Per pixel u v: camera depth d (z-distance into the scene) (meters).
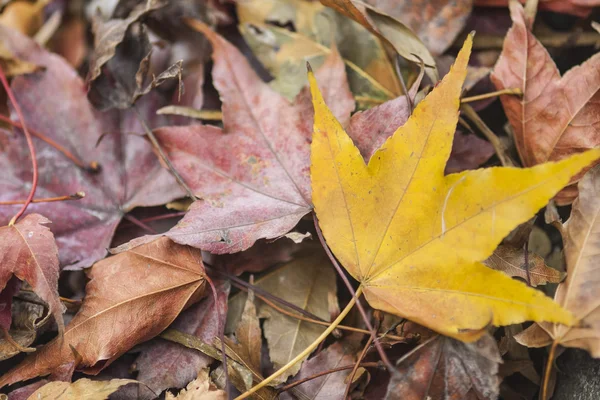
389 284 0.25
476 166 0.29
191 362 0.27
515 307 0.24
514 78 0.28
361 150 0.27
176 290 0.27
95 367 0.27
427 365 0.25
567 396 0.27
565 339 0.25
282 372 0.26
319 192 0.26
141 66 0.29
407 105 0.27
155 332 0.27
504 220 0.24
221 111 0.31
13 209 0.29
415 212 0.25
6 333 0.27
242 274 0.29
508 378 0.28
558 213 0.29
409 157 0.25
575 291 0.25
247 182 0.28
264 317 0.28
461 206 0.25
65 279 0.29
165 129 0.29
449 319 0.24
